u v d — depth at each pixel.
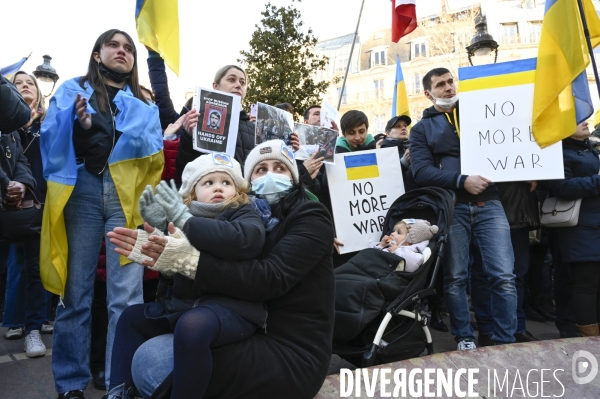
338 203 3.91
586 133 3.95
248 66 12.53
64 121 2.58
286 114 3.59
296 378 1.85
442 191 3.51
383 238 3.49
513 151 3.62
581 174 3.77
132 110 2.75
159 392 1.75
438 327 4.61
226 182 2.13
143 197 1.86
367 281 2.98
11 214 2.87
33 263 3.53
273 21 12.17
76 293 2.59
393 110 7.04
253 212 1.99
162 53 3.48
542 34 3.76
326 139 3.86
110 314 2.64
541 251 4.98
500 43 23.30
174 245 1.71
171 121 3.60
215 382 1.74
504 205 3.83
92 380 3.09
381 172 4.02
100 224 2.70
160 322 2.00
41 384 2.93
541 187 3.99
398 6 5.11
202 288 1.78
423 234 3.32
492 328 3.93
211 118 3.09
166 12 3.49
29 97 3.84
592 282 3.66
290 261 1.86
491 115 3.72
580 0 3.86
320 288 1.98
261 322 1.84
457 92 3.98
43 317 3.58
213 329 1.70
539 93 3.61
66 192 2.53
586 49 3.74
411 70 26.45
